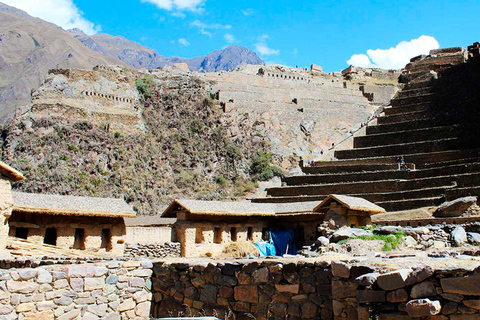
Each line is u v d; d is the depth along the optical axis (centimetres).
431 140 6881
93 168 9019
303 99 11581
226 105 11056
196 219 3519
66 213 2844
